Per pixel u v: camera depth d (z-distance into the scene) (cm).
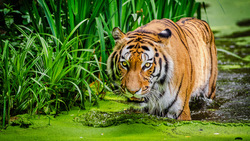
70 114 679
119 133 578
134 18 816
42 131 580
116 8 834
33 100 650
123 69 614
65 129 591
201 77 757
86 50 685
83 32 761
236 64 1134
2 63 657
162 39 625
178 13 957
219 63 1155
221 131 590
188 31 743
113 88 810
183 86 642
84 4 748
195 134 574
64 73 679
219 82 934
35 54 767
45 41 709
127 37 638
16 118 631
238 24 1883
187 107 665
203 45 773
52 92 686
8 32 852
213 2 2503
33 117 641
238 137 533
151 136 555
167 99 639
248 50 1323
